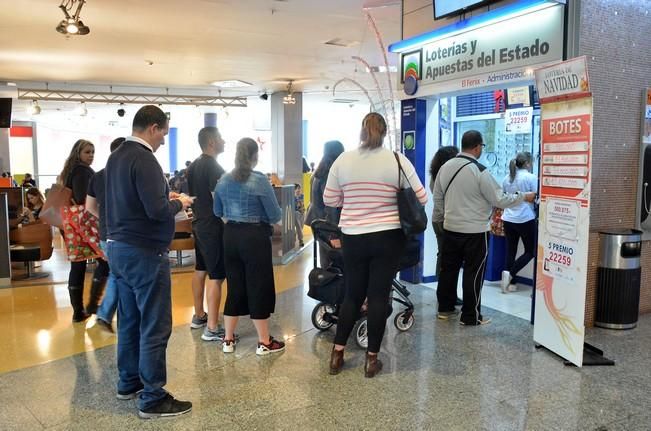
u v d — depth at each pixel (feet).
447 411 8.87
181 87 41.60
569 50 12.35
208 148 12.31
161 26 22.29
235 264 11.28
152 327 8.63
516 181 16.83
